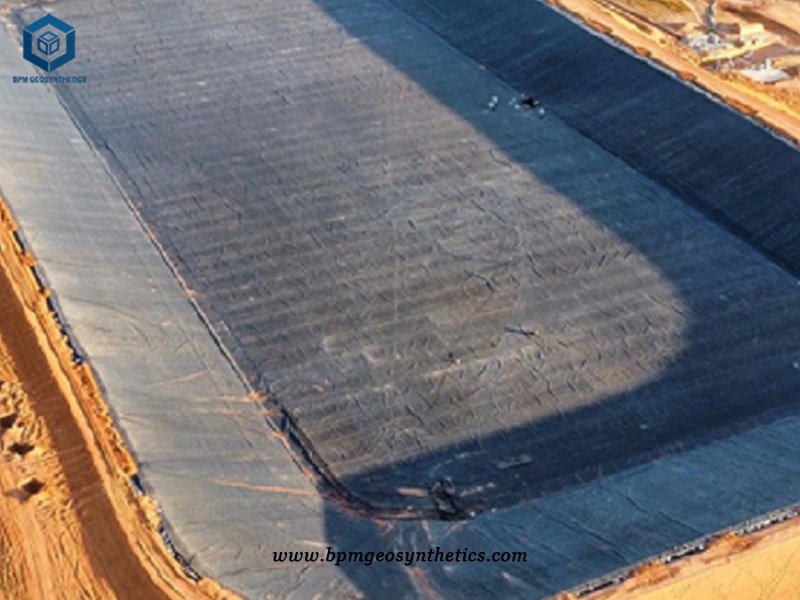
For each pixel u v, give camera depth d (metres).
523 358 19.75
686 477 17.17
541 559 15.41
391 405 18.72
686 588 14.92
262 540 15.66
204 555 15.12
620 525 16.08
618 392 19.09
